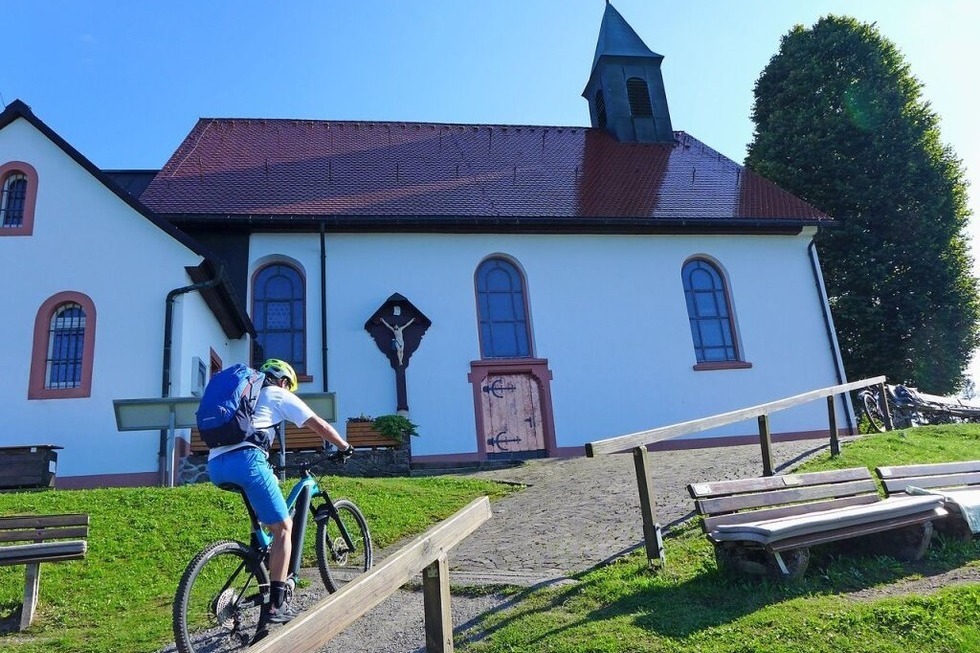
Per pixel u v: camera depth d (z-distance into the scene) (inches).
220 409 186.5
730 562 227.1
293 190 729.6
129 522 332.8
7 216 540.4
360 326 674.8
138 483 498.9
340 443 204.4
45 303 522.3
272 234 683.4
